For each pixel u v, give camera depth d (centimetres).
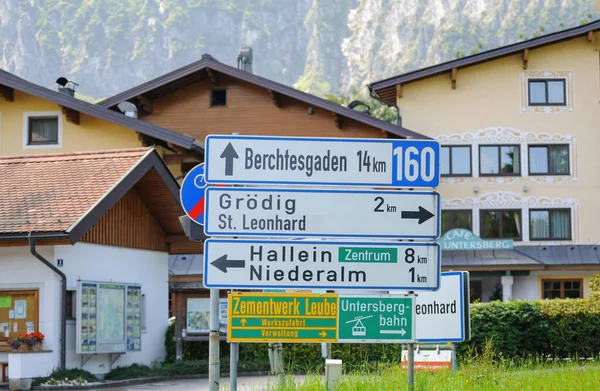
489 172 3944
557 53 3962
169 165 3253
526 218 3931
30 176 2053
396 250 1021
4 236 1778
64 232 1762
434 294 1285
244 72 3525
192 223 1066
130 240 2173
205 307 2231
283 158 1021
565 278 3891
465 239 3756
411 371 1019
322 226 1020
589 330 2092
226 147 1021
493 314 2048
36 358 1781
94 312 1908
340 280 1016
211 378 1015
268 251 1016
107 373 1992
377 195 1021
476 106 3941
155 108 3634
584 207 3928
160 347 2309
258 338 1009
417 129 3938
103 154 2108
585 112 3947
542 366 1678
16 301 1859
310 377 1221
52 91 3162
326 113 3512
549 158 3956
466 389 1147
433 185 1023
